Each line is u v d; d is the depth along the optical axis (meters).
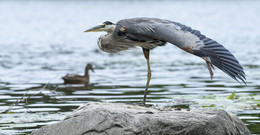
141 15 64.62
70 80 18.00
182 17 61.19
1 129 10.34
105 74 19.97
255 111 12.16
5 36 40.09
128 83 17.44
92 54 27.91
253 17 61.44
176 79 18.19
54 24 54.44
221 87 16.27
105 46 9.77
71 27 50.72
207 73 19.80
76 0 139.12
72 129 8.47
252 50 27.92
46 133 8.58
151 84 17.09
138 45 9.59
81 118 8.55
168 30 8.30
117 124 8.35
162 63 23.30
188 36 7.84
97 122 8.39
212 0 131.75
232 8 86.19
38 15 70.56
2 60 24.42
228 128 9.24
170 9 82.81
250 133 9.93
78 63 23.73
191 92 15.27
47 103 13.71
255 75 18.81
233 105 12.86
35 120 11.29
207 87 16.30
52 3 118.62
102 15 66.62
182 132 8.71
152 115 8.73
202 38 7.64
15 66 22.25
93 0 138.38
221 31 42.72
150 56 26.56
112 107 9.00
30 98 14.58
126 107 9.34
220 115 9.32
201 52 7.42
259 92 15.13
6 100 14.17
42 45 33.22
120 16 63.81
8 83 17.56
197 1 126.06
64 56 26.66
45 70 21.09
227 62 7.16
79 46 32.88
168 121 8.68
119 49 9.72
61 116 11.77
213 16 63.75
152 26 8.62
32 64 23.05
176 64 22.89
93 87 16.83
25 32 44.53
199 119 8.94
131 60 24.88
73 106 13.23
